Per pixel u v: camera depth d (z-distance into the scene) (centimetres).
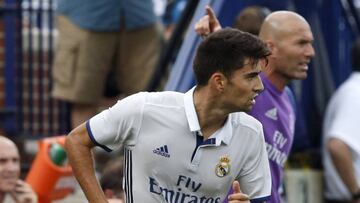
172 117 1132
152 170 1146
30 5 2114
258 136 1157
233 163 1148
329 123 1958
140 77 2042
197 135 1130
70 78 2025
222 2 1861
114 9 2012
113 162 1664
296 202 1967
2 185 1527
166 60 1923
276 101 1425
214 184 1147
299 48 1432
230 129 1138
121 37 2033
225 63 1120
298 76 1440
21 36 2097
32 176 1647
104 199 1165
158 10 2267
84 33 2012
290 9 1988
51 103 2112
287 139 1439
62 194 1670
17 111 2103
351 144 1889
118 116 1142
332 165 1952
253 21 1552
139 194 1154
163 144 1134
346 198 1947
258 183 1177
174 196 1152
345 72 2122
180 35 1911
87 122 1162
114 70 2056
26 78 2123
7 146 1530
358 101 1905
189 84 1756
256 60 1124
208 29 1402
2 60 2136
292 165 2009
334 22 2086
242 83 1123
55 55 2047
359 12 2280
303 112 2034
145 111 1134
